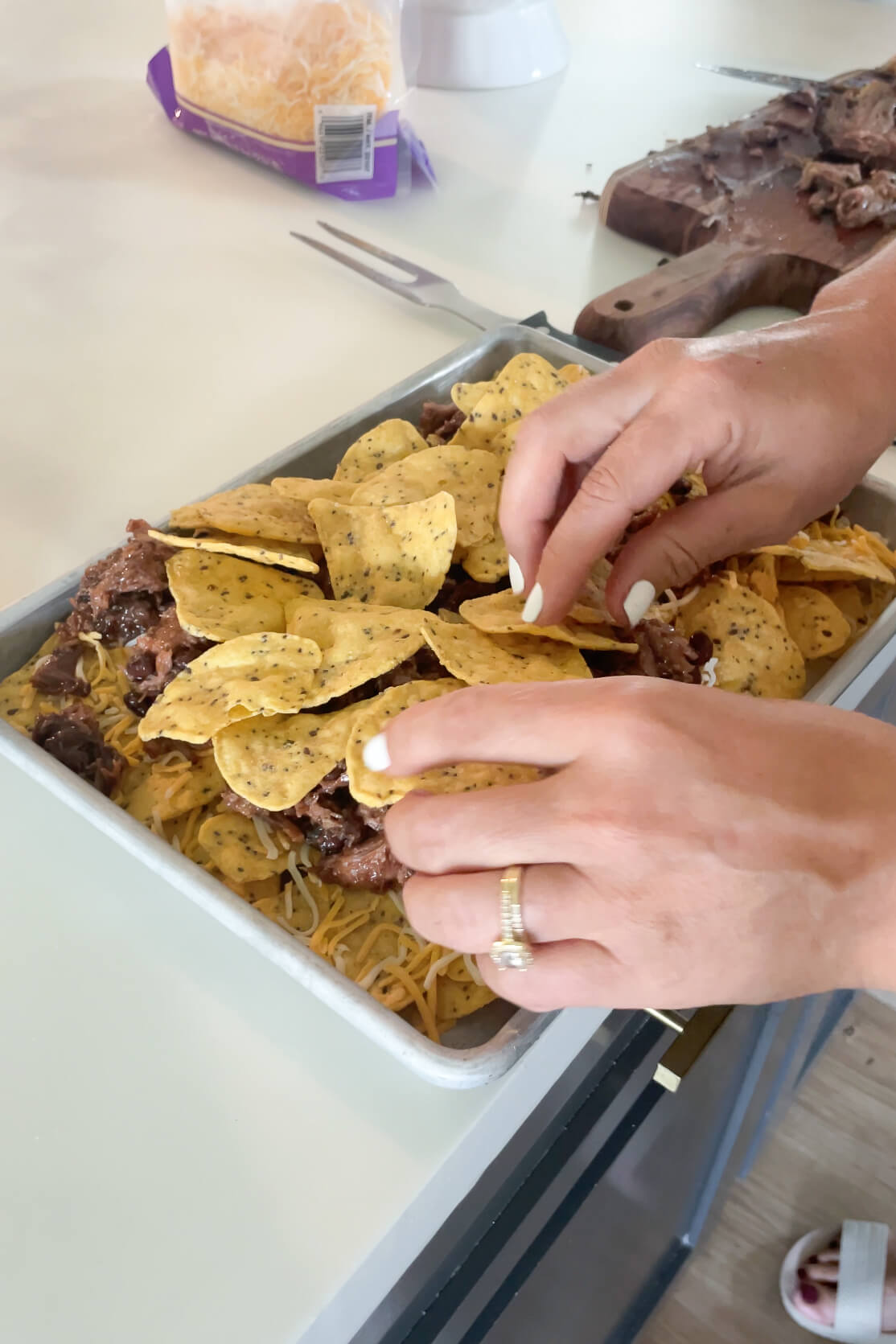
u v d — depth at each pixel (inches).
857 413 18.6
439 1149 14.4
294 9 29.1
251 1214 13.9
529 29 39.6
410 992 15.2
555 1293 20.0
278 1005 15.5
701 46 44.8
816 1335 30.0
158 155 34.8
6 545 21.1
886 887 13.0
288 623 17.8
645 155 35.6
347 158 31.7
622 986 13.7
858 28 47.1
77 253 29.5
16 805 17.3
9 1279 13.5
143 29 43.9
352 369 25.7
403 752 13.9
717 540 18.4
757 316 28.1
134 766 17.6
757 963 13.4
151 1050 15.1
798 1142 33.4
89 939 16.0
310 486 19.9
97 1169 14.2
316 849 16.7
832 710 13.6
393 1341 16.7
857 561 20.1
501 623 17.3
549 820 13.1
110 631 18.7
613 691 13.6
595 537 17.0
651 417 17.3
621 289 26.3
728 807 12.9
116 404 24.5
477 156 35.7
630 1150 19.6
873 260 21.3
